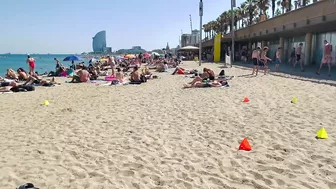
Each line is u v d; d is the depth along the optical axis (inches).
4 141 241.6
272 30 1042.1
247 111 311.9
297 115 281.4
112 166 182.4
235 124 263.1
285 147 199.0
